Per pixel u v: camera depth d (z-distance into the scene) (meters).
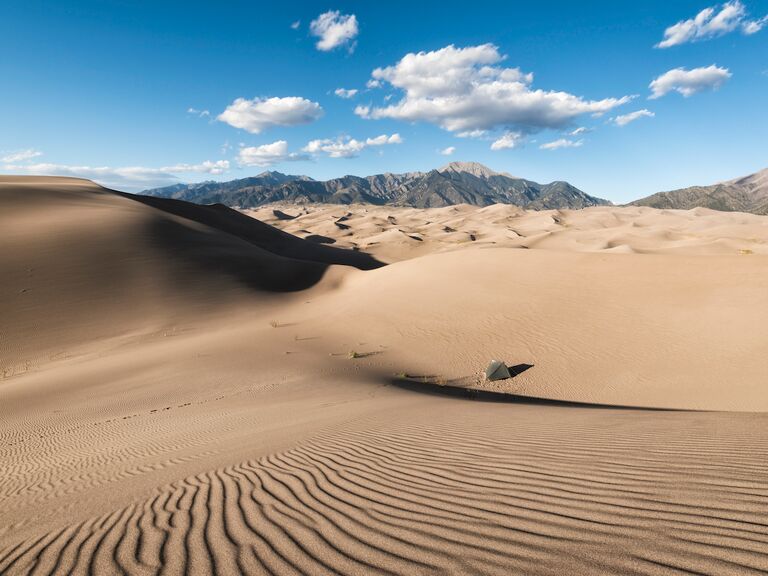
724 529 2.43
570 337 17.38
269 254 47.75
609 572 2.11
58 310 28.05
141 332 26.41
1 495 6.41
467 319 20.95
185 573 2.62
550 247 78.75
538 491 3.42
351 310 25.72
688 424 5.92
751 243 59.38
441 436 6.02
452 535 2.76
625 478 3.52
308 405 10.76
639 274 22.14
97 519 3.93
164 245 39.69
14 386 17.62
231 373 16.45
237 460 5.57
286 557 2.69
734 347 14.10
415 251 98.31
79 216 42.25
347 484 4.14
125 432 10.03
